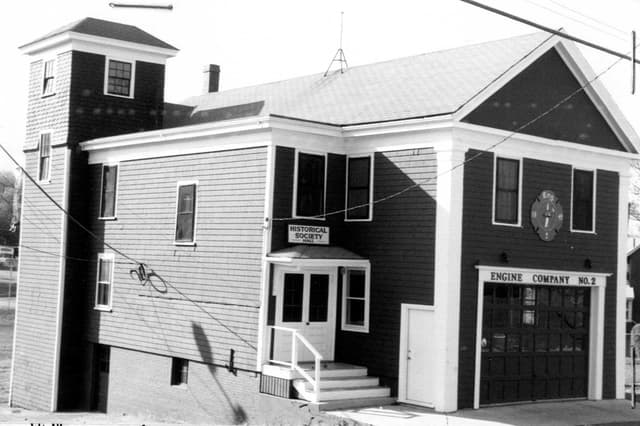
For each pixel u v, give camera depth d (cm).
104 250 2980
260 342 2375
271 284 2392
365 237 2488
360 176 2523
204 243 2578
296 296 2458
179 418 2633
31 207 3231
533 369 2523
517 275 2444
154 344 2744
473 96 2327
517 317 2486
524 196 2495
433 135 2344
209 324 2545
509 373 2450
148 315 2777
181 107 3450
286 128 2397
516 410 2362
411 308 2350
